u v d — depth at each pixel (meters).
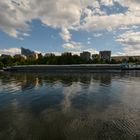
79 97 30.53
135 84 48.09
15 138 14.16
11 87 43.38
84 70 145.25
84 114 20.16
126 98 29.25
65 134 14.72
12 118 18.98
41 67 152.62
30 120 18.22
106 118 18.67
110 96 31.09
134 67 145.00
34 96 31.77
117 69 145.12
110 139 13.86
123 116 19.36
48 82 54.81
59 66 152.25
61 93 34.62
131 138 13.91
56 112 21.11
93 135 14.44
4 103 26.34
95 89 39.31
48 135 14.63
